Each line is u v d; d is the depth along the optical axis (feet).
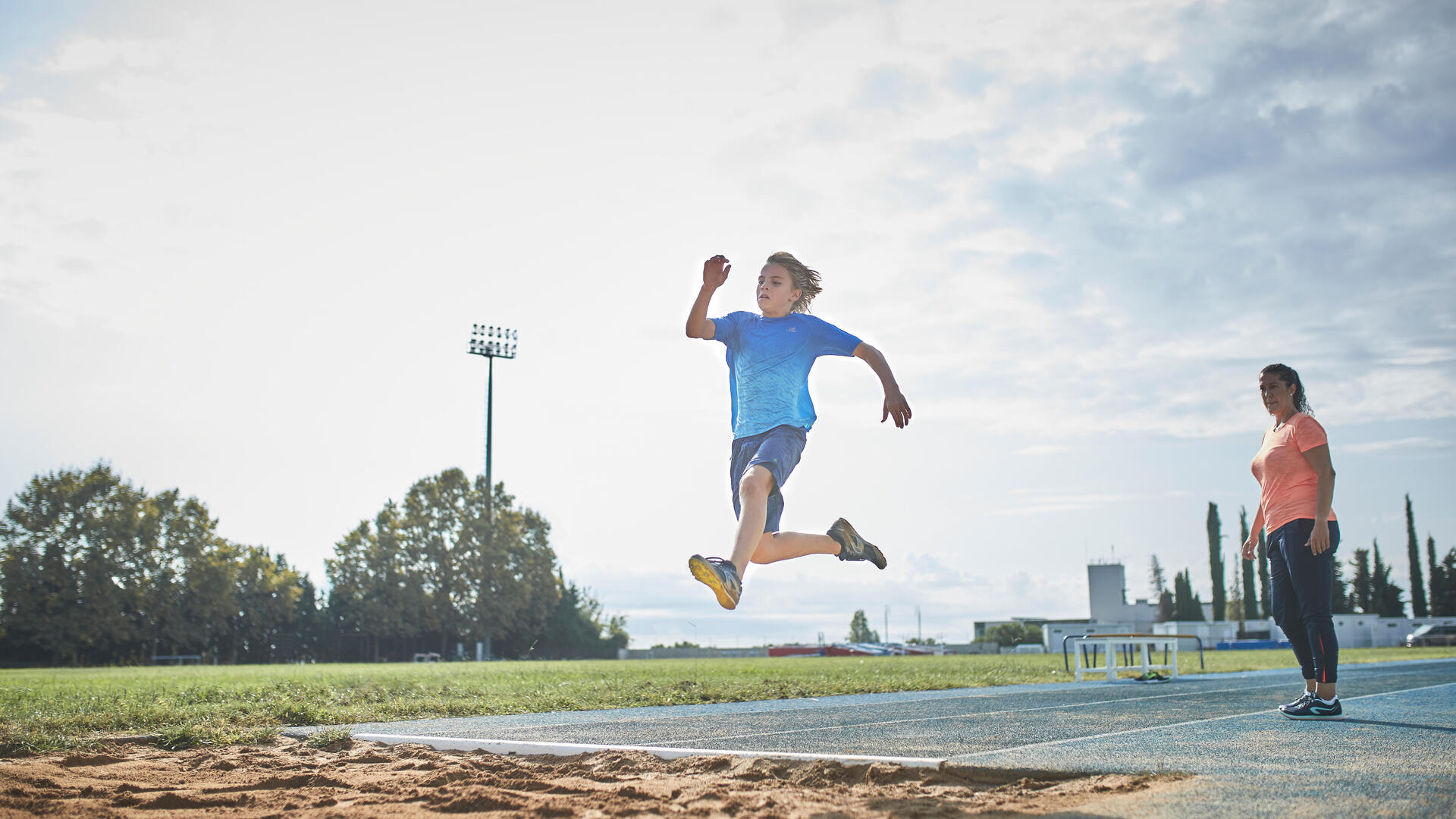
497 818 9.91
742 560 12.02
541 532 209.67
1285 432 17.99
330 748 16.63
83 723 20.66
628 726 18.69
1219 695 24.08
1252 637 200.34
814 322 14.12
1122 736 14.20
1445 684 27.27
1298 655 17.48
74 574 171.73
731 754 13.44
